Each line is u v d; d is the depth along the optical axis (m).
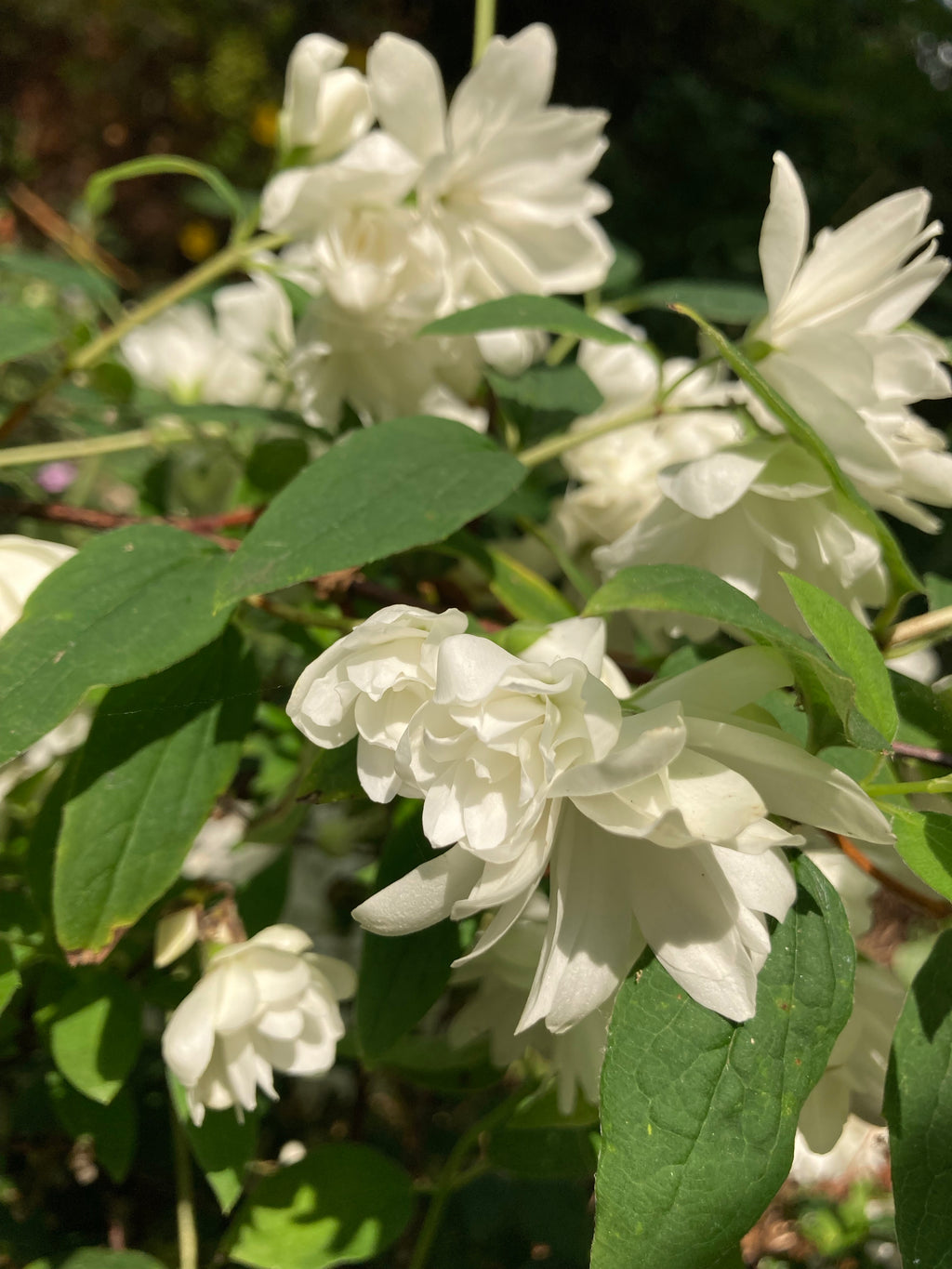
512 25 1.33
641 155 1.11
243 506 0.25
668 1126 0.12
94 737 0.17
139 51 1.29
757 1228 0.35
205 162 1.29
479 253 0.22
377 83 0.20
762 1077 0.13
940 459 0.18
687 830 0.12
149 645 0.16
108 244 0.96
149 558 0.17
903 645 0.19
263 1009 0.18
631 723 0.12
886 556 0.17
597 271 0.23
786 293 0.18
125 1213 0.25
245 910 0.23
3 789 0.22
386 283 0.20
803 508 0.17
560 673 0.13
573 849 0.14
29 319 0.24
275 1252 0.19
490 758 0.13
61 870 0.17
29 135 1.21
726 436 0.26
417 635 0.13
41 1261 0.19
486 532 0.29
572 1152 0.21
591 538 0.28
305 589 0.22
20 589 0.18
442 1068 0.23
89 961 0.16
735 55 1.32
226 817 0.30
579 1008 0.13
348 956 0.32
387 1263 0.27
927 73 1.18
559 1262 0.28
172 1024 0.17
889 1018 0.17
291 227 0.21
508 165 0.22
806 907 0.14
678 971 0.13
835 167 1.13
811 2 1.22
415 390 0.22
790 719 0.17
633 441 0.27
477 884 0.13
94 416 0.36
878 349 0.18
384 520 0.16
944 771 0.19
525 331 0.23
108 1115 0.20
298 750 0.29
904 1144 0.14
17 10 1.24
